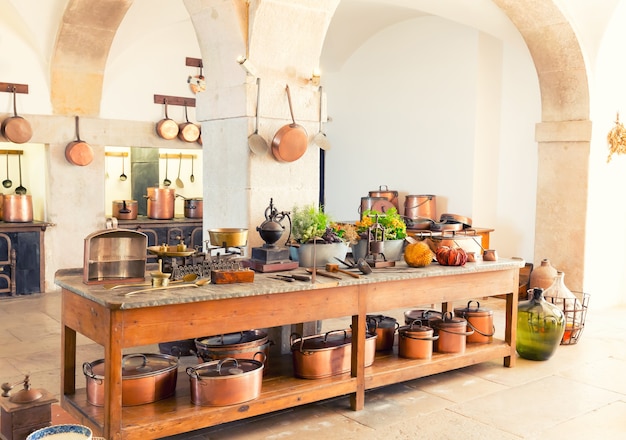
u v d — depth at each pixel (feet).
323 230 15.02
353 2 26.78
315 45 16.01
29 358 16.87
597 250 23.94
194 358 15.87
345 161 32.35
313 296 12.72
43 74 24.53
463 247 16.58
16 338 18.83
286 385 12.87
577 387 15.21
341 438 12.10
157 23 25.45
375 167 30.83
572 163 23.32
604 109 23.47
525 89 26.30
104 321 10.63
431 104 28.09
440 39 27.63
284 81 15.76
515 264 16.48
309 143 16.40
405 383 15.42
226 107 15.79
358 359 13.43
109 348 10.44
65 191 25.44
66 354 12.21
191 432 12.27
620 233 25.16
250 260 14.02
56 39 23.70
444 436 12.26
